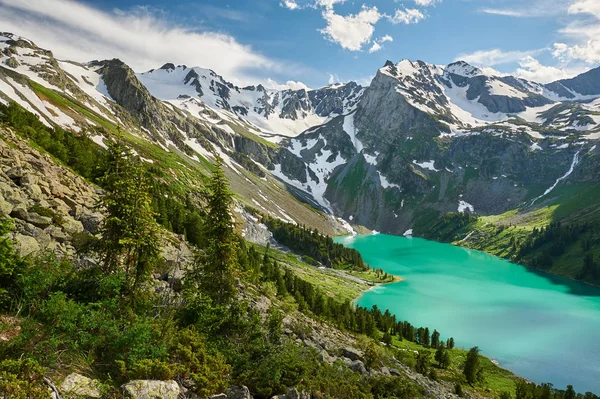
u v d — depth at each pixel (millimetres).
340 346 46875
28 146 51031
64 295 19438
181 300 32562
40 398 12305
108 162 29500
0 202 29531
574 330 105938
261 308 48969
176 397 16453
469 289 149625
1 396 11883
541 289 152500
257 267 97125
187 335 22438
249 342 26797
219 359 21891
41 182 38844
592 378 79688
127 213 28188
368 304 127938
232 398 19344
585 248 198500
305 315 71188
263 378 22219
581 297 141125
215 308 28297
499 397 64750
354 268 182000
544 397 63281
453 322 112438
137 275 28453
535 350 92688
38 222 31844
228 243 36750
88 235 35250
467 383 69062
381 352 58719
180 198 143250
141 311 25531
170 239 52219
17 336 15578
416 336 100375
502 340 99000
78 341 17281
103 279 23766
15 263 20797
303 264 170500
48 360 14984
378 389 30078
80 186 48125
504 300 135250
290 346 29016
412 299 134875
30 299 19172
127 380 16844
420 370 66812
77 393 13766
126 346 18469
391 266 196125
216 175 37062
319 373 26672
